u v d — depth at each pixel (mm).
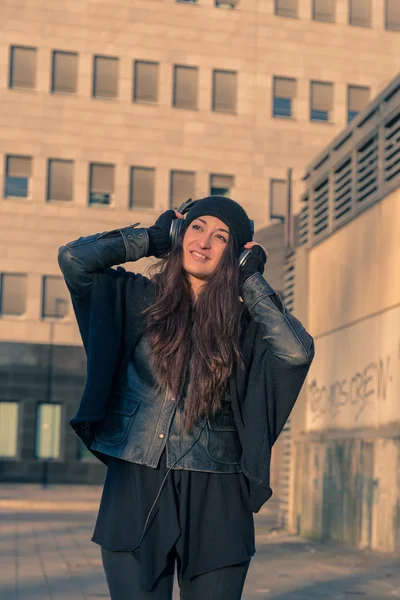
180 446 2836
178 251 2926
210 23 44875
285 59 45219
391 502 11828
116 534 2834
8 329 42844
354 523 13117
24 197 43469
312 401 15617
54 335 43156
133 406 2875
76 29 44062
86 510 27234
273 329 2840
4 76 43469
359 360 13508
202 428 2859
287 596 8492
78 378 43156
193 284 2969
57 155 43625
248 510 2924
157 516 2826
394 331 12211
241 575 2902
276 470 31766
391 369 12234
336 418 14352
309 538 14984
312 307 15914
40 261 43219
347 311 14109
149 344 2881
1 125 43375
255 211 44375
